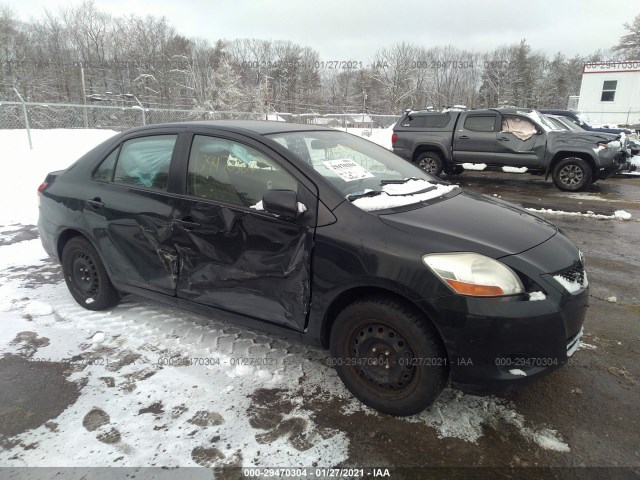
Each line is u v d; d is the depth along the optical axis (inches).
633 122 1150.3
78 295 153.3
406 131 461.1
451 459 89.3
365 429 97.3
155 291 131.8
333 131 146.8
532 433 96.2
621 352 128.7
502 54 2357.3
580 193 392.5
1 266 192.7
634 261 212.1
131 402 105.5
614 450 91.4
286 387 111.2
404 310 94.0
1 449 90.9
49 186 155.3
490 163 422.6
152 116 775.1
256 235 109.2
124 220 132.3
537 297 90.3
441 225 99.8
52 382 113.0
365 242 96.3
